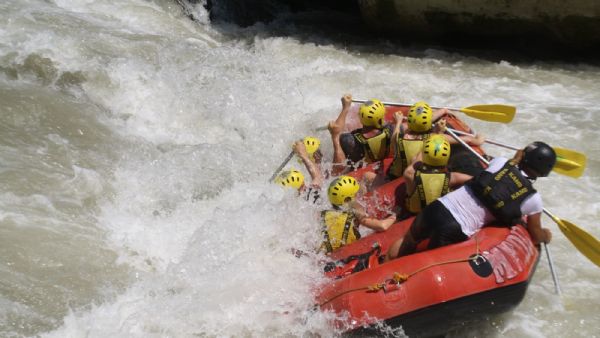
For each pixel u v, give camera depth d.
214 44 20.19
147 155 13.45
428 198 9.61
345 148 12.40
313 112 15.48
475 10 20.48
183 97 15.55
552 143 14.29
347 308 8.39
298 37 21.84
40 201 11.27
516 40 21.06
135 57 16.70
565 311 9.55
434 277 8.26
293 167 13.34
